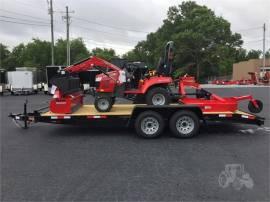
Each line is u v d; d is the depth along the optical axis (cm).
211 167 785
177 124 1114
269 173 740
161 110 1116
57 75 1226
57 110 1171
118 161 842
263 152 922
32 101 2762
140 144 1035
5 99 3045
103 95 1223
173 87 1259
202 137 1131
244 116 1146
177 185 669
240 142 1051
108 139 1115
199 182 686
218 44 7800
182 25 8106
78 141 1090
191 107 1110
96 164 817
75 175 736
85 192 638
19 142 1084
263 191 638
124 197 612
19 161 854
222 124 1368
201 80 7956
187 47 7675
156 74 1282
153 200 598
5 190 654
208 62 7731
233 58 8806
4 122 1530
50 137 1160
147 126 1119
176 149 965
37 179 713
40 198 613
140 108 1112
